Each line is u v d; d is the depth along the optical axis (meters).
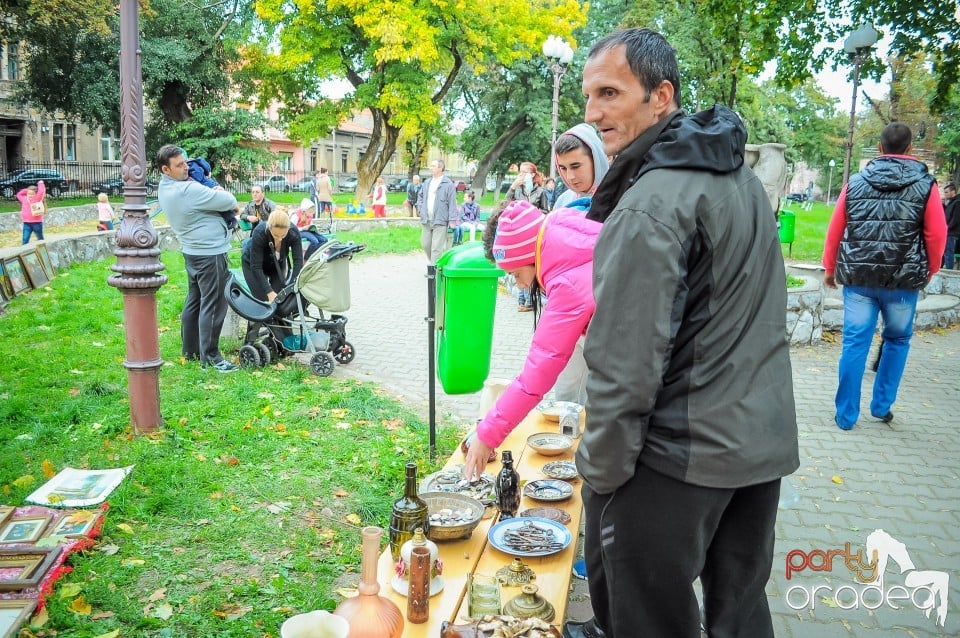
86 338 7.85
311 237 8.77
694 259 1.69
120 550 3.53
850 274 5.49
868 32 12.19
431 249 12.36
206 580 3.33
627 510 1.80
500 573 2.39
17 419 5.20
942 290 11.53
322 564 3.48
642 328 1.63
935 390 7.18
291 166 62.75
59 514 3.76
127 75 4.68
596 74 1.93
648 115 1.93
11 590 3.06
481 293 4.00
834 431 5.80
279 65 27.91
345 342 7.36
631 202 1.69
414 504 2.54
